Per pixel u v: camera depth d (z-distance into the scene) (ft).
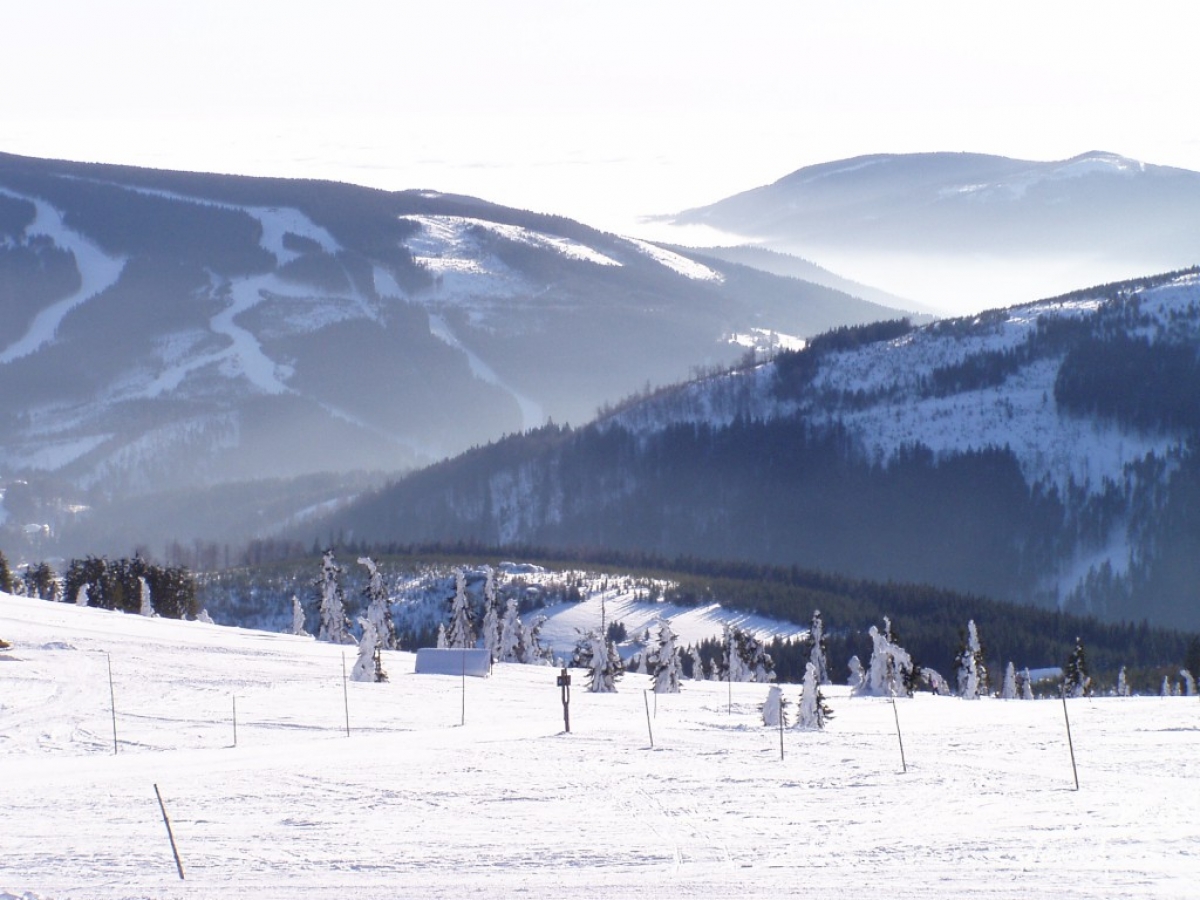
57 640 453.17
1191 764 211.41
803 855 140.36
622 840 153.07
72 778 213.25
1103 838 144.46
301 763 231.71
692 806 181.27
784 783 203.10
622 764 229.66
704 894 120.88
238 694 359.87
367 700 359.87
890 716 331.16
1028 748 242.78
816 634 613.93
